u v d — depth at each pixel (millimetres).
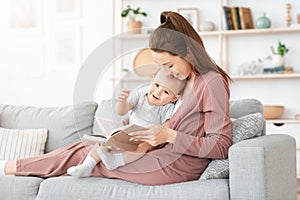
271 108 5078
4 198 2881
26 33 5875
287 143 2816
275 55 5176
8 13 5887
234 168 2496
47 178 3027
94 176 2818
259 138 2680
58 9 5820
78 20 5781
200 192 2521
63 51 5809
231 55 5438
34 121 3686
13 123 3717
